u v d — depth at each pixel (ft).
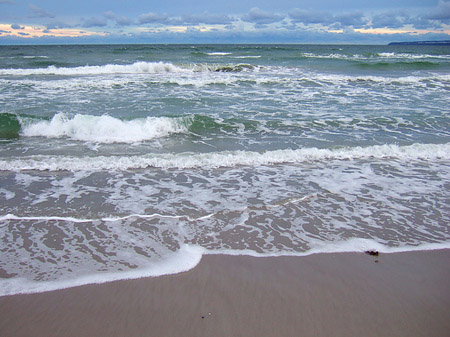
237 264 11.35
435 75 63.36
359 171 20.06
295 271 11.05
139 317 9.06
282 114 33.04
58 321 8.91
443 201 16.38
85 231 13.17
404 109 35.58
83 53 114.93
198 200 16.01
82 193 16.58
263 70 72.18
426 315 9.39
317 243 12.67
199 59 92.79
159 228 13.47
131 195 16.46
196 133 27.68
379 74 65.46
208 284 10.37
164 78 55.62
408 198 16.63
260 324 8.88
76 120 26.78
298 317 9.16
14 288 10.04
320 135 27.12
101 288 10.12
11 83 47.47
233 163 20.89
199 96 41.32
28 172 19.01
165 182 18.12
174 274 10.81
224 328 8.73
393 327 8.93
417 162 21.70
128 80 51.83
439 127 29.43
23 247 12.06
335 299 9.86
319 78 56.65
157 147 24.23
